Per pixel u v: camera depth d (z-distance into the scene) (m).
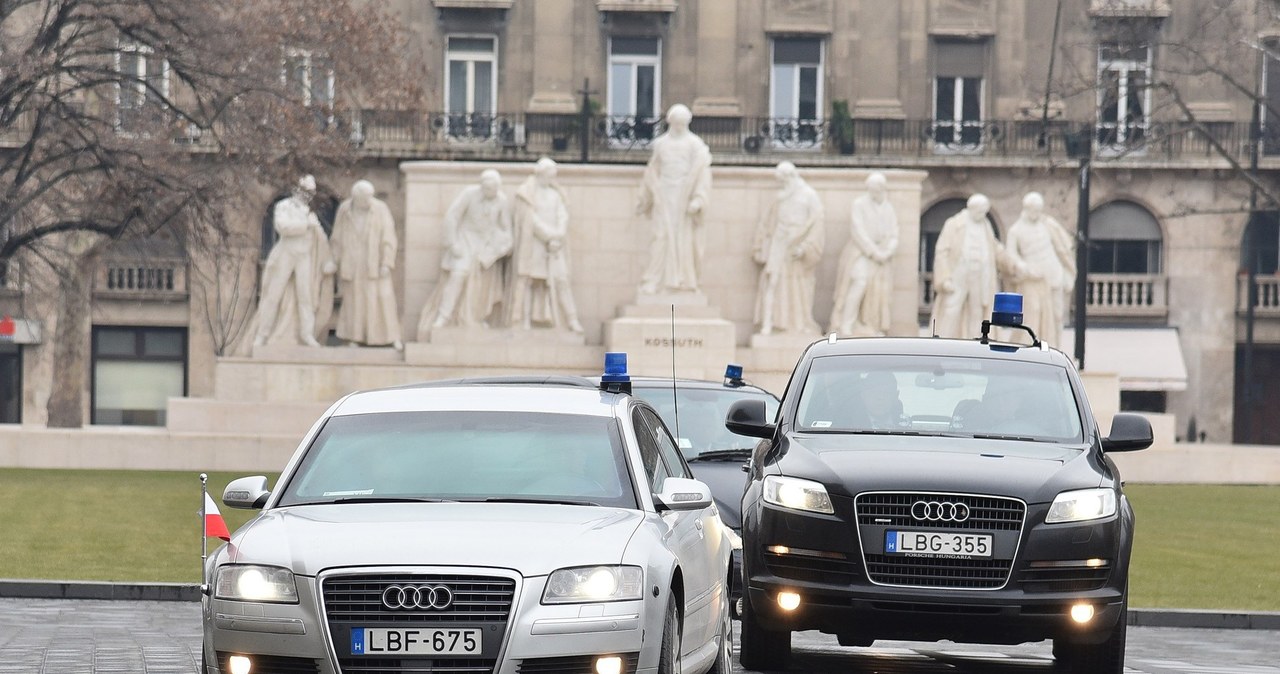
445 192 111.31
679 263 109.12
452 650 22.61
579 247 111.00
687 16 170.62
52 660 35.66
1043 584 31.19
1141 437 34.50
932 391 35.75
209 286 168.75
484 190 109.31
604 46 170.12
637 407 28.75
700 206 108.81
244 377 109.50
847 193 112.81
